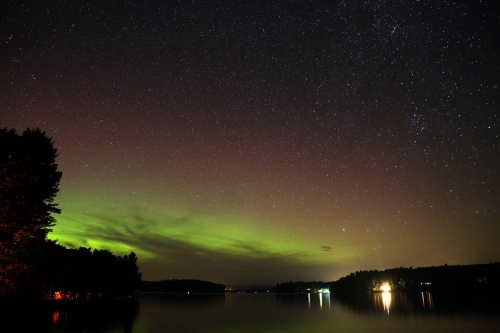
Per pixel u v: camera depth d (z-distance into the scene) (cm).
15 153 3481
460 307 5275
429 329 2858
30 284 3497
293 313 4706
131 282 9981
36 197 3453
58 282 4394
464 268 15850
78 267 7400
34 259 3550
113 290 8844
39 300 4244
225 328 2936
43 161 3650
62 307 4694
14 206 3353
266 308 5975
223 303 8088
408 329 2870
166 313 4456
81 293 7700
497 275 14375
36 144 3581
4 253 3372
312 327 3038
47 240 3797
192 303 7781
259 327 3031
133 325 2973
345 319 3762
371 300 8744
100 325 2877
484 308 5006
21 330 2486
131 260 10500
